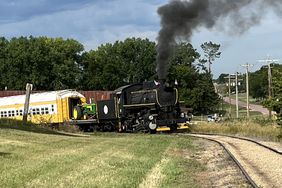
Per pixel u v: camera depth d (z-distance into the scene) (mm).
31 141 23562
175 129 36875
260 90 154125
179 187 12688
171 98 36406
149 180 13188
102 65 113375
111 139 28578
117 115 39156
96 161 16797
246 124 38531
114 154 19531
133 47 117312
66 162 16250
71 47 110250
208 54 160000
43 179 12750
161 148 23000
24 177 12961
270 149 21875
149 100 36375
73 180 12695
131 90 38562
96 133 38125
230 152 20672
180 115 37062
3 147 20109
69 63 107750
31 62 104125
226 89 185500
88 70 112750
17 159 16656
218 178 14703
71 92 46000
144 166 16031
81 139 27453
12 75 102938
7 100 48875
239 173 15172
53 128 40000
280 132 30750
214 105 118062
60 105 45000
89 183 12297
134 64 116812
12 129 30266
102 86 112312
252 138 31203
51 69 106750
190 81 114875
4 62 103562
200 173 15883
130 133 36688
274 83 33500
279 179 13906
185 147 24469
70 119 44688
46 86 106312
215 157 20266
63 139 26328
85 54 113938
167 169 15547
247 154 20328
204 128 39375
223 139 29438
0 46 106125
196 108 115250
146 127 35750
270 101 33000
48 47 107062
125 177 13453
